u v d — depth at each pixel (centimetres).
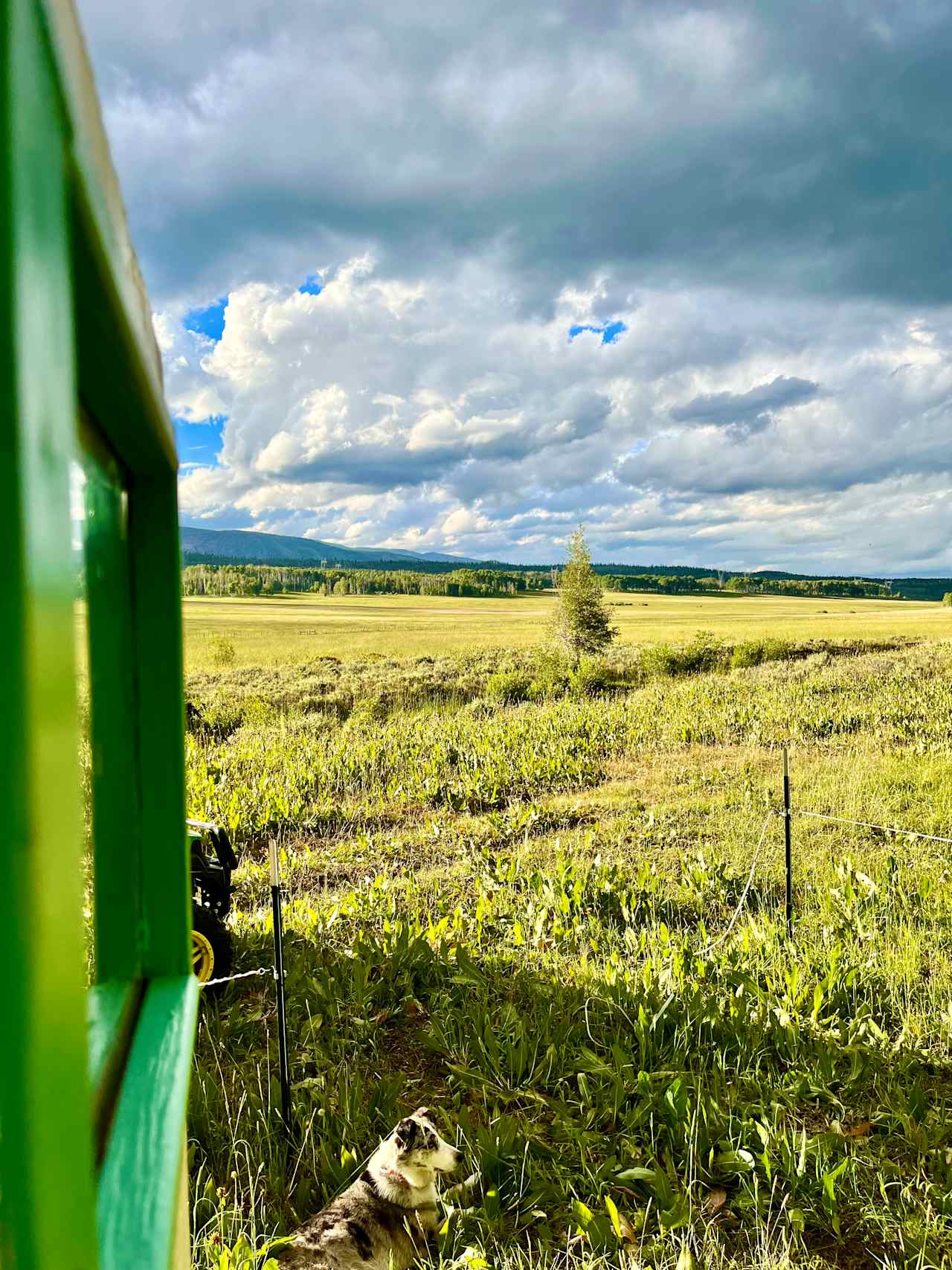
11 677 28
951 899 755
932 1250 363
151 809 89
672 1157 425
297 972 620
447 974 634
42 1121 30
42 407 30
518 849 1006
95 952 76
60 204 35
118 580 82
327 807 1246
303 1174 408
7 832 28
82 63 42
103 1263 54
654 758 1523
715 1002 541
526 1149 409
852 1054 500
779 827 1045
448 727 1933
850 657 2955
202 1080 472
